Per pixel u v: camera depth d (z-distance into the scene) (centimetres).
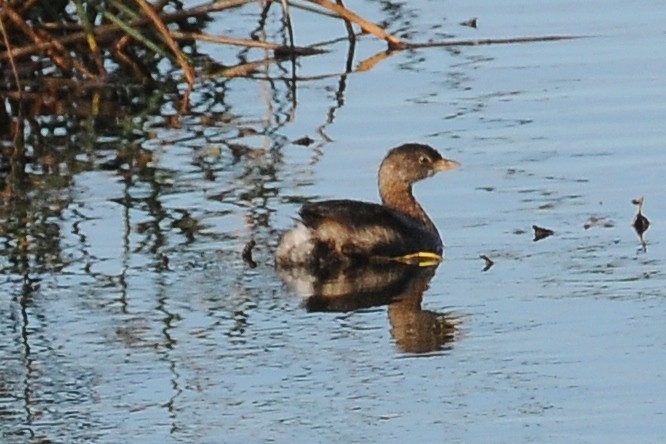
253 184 1695
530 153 1738
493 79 2027
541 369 1211
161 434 1118
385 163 1587
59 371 1238
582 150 1739
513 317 1327
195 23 2355
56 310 1372
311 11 2212
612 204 1588
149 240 1541
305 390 1189
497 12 2327
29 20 2156
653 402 1139
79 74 2150
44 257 1501
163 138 1892
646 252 1463
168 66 2211
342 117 1916
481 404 1150
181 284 1431
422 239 1500
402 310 1359
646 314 1316
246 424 1130
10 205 1658
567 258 1462
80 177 1750
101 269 1470
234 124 1931
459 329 1306
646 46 2116
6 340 1306
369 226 1488
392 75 2078
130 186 1709
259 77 2134
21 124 1989
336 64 2159
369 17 2334
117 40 2175
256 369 1234
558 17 2280
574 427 1103
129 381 1218
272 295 1405
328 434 1106
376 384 1195
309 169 1736
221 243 1532
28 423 1143
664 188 1620
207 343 1291
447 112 1898
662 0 2333
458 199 1630
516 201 1611
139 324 1337
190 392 1190
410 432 1105
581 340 1267
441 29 2261
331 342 1288
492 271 1445
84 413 1159
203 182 1712
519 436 1091
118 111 2027
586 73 2017
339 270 1480
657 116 1831
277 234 1551
